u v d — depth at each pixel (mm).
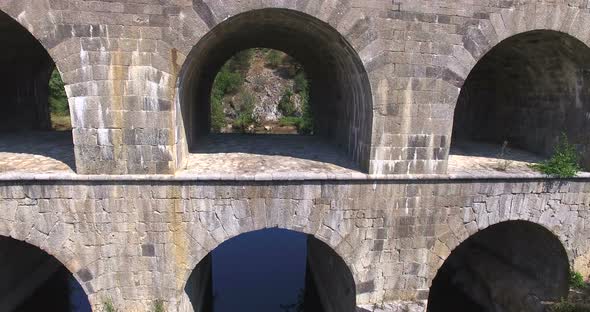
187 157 12906
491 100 17828
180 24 9711
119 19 9477
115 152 10102
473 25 10711
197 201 10570
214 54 16188
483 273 16281
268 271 20266
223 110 49625
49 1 9266
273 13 10688
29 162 11523
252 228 10922
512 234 15266
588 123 12852
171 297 11117
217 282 18984
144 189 10328
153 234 10664
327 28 10648
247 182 10570
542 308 13117
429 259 11867
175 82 10008
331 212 11109
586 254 12945
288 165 12188
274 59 55438
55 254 10516
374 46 10430
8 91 17141
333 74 15375
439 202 11523
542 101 14797
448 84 10875
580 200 12453
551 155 14359
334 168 11898
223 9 9797
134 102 9898
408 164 11164
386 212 11328
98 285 10844
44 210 10211
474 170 12203
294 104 52250
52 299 16891
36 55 17344
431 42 10578
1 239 13305
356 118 12422
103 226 10469
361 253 11523
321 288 16375
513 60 14734
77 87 9688
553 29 11203
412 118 10914
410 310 11891
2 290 13758
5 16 12141
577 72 12688
